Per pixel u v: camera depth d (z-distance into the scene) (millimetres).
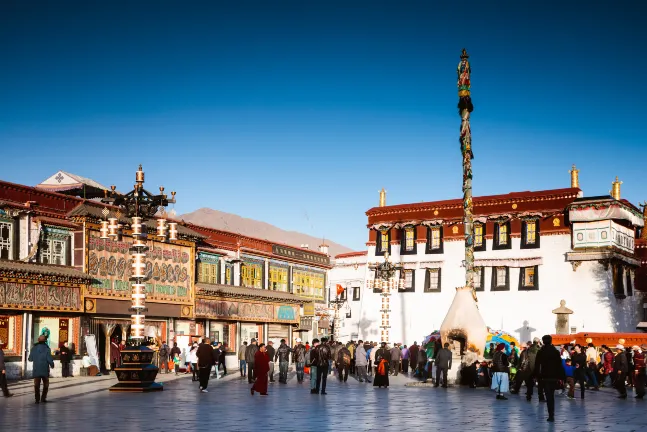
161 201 28688
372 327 68625
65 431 14859
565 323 55656
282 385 32156
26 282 33781
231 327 49812
